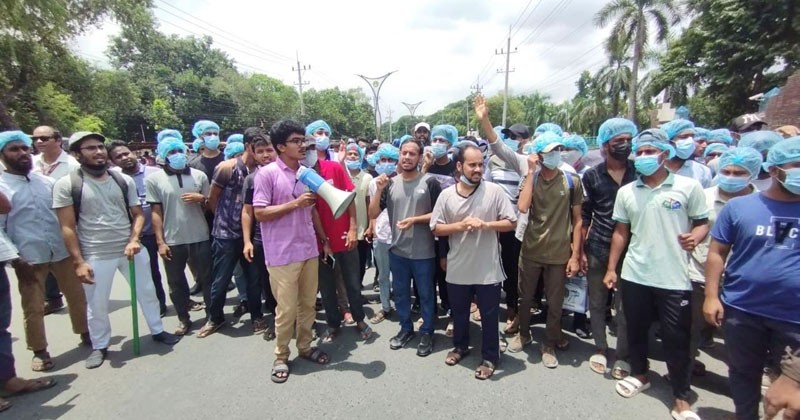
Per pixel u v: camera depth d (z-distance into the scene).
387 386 3.19
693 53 19.17
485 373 3.24
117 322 4.58
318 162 3.98
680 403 2.70
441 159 4.45
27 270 3.50
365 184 4.91
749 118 5.90
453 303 3.44
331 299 4.02
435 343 3.91
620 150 3.16
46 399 3.14
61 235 3.85
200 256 4.29
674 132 3.85
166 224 4.14
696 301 3.09
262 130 4.15
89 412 2.97
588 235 3.44
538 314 4.47
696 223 2.71
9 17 15.21
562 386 3.12
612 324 4.21
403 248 3.68
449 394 3.05
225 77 56.78
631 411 2.80
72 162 5.06
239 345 3.96
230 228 4.09
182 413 2.91
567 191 3.38
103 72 23.45
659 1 24.05
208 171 5.14
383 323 4.46
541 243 3.43
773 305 2.13
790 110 9.38
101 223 3.62
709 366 3.38
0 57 16.70
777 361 2.16
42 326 3.59
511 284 4.23
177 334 4.17
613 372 3.21
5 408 3.02
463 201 3.23
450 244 3.38
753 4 15.61
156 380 3.36
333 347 3.90
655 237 2.76
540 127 4.67
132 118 42.69
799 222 2.07
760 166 2.82
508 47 33.84
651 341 3.89
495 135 3.85
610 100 34.41
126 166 4.81
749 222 2.20
